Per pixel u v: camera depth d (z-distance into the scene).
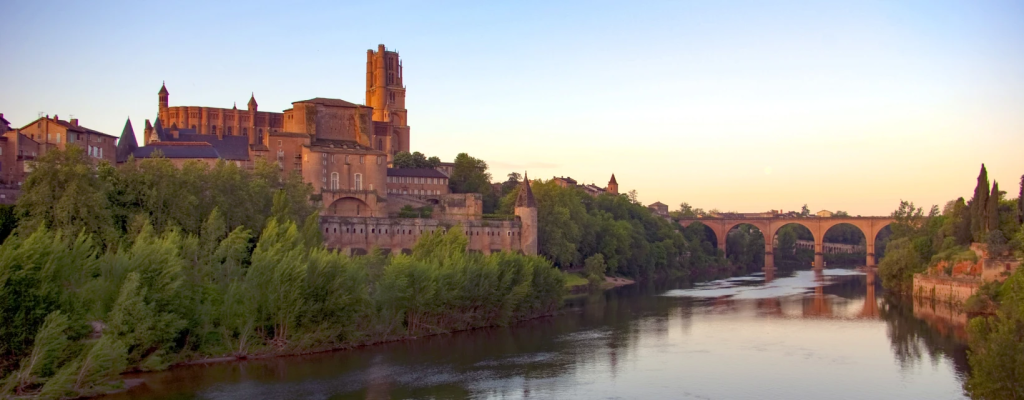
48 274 86.56
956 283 159.00
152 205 135.50
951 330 130.38
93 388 86.44
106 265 96.56
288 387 91.94
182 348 100.88
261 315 105.12
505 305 136.25
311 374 97.75
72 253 93.12
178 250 104.38
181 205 137.38
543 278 149.38
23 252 85.38
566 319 145.88
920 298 174.25
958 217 185.00
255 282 105.50
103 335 88.25
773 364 105.69
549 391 92.25
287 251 114.94
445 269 126.25
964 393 91.62
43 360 82.88
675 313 155.00
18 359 84.31
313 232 140.25
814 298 183.50
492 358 109.00
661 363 106.44
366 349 112.75
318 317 109.19
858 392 92.12
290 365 101.81
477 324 132.75
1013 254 151.75
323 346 109.81
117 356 87.69
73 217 121.56
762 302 175.25
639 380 97.25
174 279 99.12
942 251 178.62
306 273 107.88
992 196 167.62
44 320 84.81
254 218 151.88
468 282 129.38
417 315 123.88
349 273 112.62
